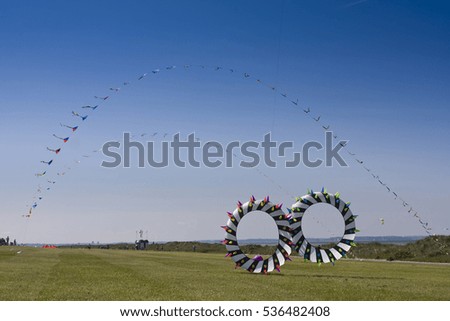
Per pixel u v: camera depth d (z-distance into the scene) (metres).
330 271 36.62
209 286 24.45
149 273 31.64
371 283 27.12
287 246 32.91
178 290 22.80
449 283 27.97
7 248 82.38
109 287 23.62
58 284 24.67
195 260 49.88
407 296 21.81
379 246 76.94
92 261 45.56
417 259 60.53
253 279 28.52
